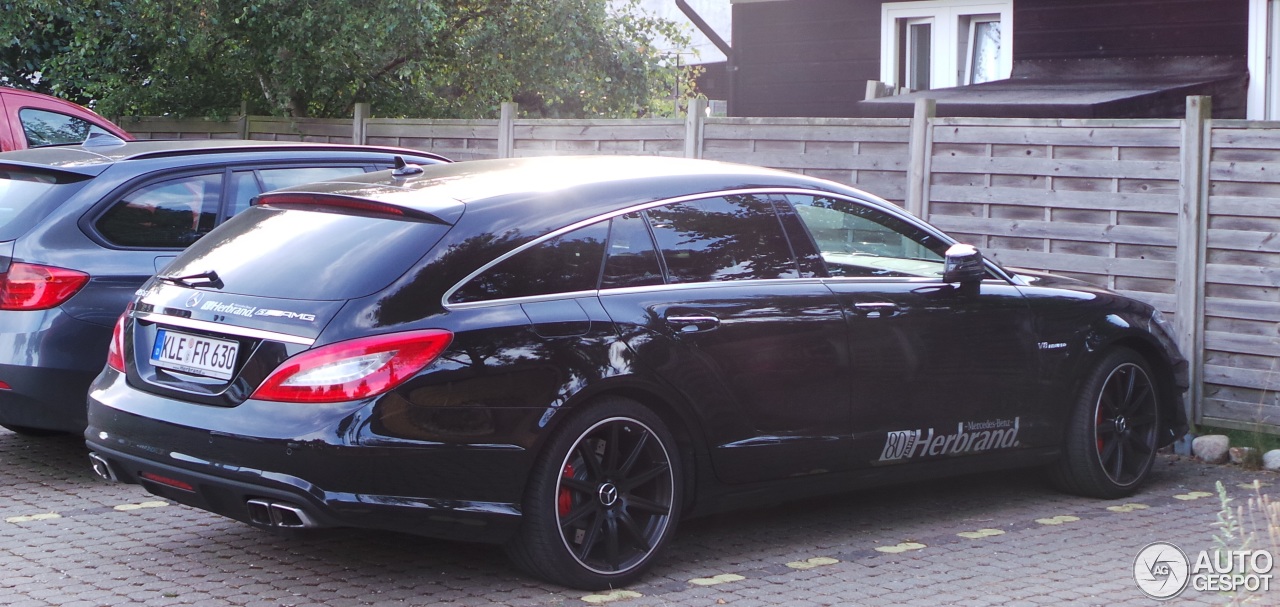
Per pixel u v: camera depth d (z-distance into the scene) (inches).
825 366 213.5
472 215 186.5
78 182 251.1
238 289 186.4
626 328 191.6
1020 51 512.7
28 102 373.1
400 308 175.8
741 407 203.9
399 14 466.0
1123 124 304.7
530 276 186.7
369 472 171.0
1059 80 485.7
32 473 266.5
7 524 227.8
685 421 198.7
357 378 171.5
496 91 534.0
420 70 505.4
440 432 174.9
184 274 197.6
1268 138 284.8
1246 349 293.6
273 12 469.4
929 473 232.7
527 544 186.1
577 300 189.6
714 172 215.0
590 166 211.8
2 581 194.4
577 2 528.7
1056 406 250.1
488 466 178.9
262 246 193.2
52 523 229.1
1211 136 293.0
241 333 179.5
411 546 215.3
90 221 248.7
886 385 221.9
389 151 297.0
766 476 209.5
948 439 232.1
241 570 201.6
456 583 194.9
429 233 183.3
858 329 218.1
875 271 227.3
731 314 203.5
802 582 198.4
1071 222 315.0
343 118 502.0
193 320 186.9
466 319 178.9
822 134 353.7
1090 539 227.0
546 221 190.9
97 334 245.4
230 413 177.0
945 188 332.8
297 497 171.2
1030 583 198.7
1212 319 298.5
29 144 370.0
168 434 182.7
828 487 219.1
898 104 439.2
